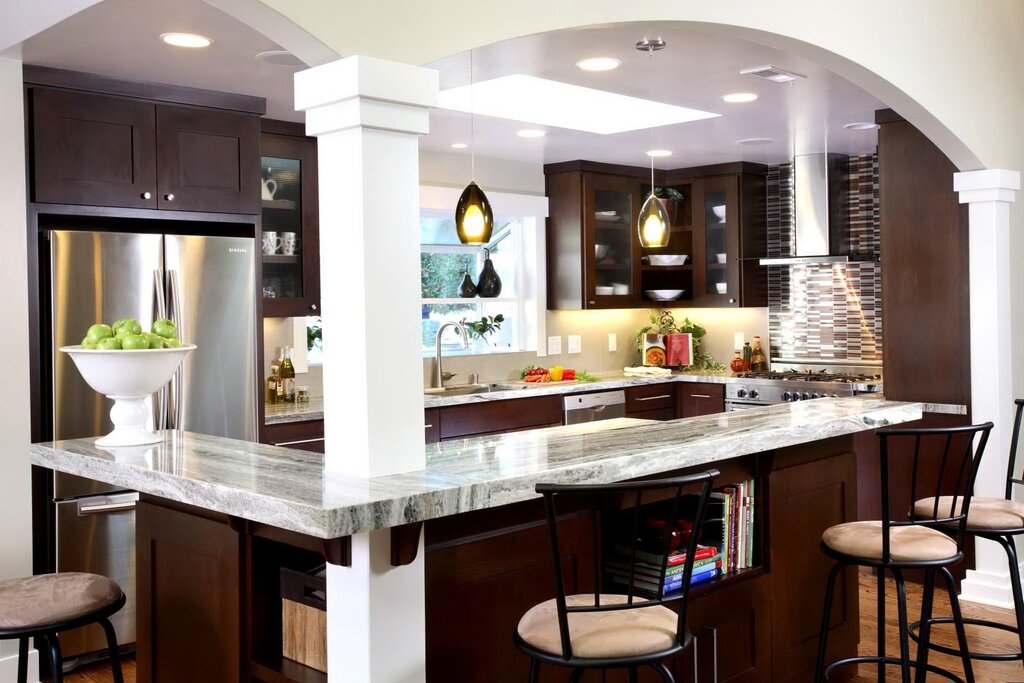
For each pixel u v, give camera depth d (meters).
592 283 6.47
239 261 4.30
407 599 2.14
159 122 4.09
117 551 3.97
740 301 6.61
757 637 3.15
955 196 4.52
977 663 3.70
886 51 3.60
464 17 2.39
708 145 5.86
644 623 2.12
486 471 2.28
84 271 3.86
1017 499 4.44
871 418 3.42
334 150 2.24
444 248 6.21
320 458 2.60
